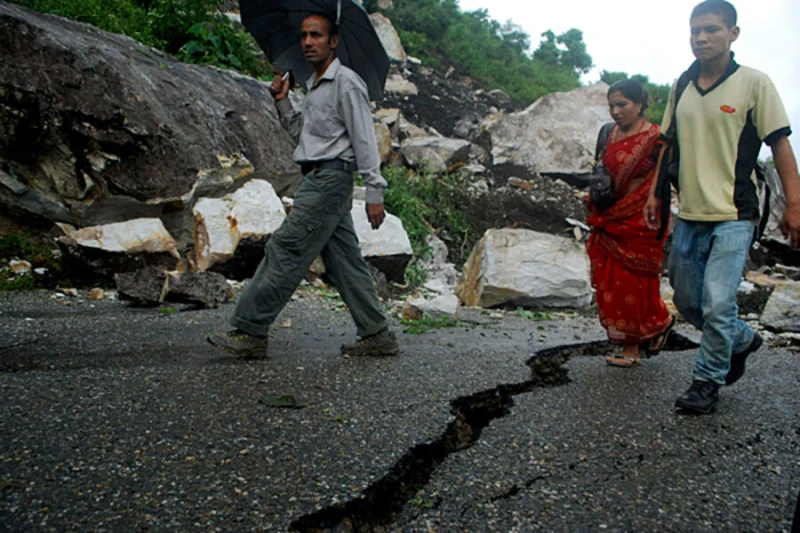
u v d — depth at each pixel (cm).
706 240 315
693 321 339
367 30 341
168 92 669
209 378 306
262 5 349
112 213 605
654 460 244
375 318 374
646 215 342
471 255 739
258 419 255
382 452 231
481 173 1141
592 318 643
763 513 207
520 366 379
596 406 309
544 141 1211
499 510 200
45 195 577
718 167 305
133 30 852
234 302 540
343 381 317
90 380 293
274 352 377
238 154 694
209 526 176
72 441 223
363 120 332
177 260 586
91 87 580
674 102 327
